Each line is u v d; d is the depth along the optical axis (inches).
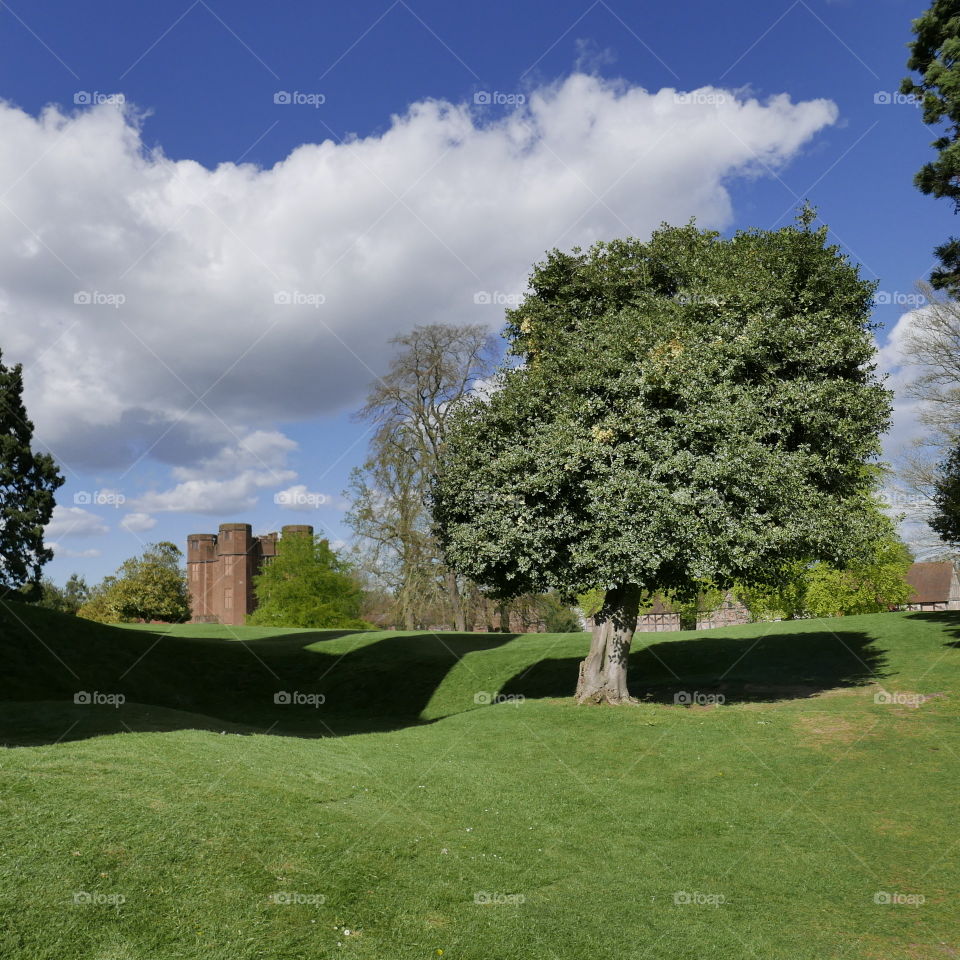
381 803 460.4
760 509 701.9
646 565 658.2
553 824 470.3
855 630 1120.8
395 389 1560.0
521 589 837.8
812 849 434.6
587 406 698.8
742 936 331.0
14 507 1843.0
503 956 299.0
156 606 2780.5
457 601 1579.7
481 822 458.9
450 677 1114.7
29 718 558.3
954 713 689.0
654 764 595.8
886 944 324.5
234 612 3191.4
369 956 284.0
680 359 688.4
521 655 1163.9
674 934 331.3
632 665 1087.6
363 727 888.9
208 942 273.3
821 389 719.1
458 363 1562.5
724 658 1057.5
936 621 1109.1
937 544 1429.6
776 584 781.9
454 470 802.2
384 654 1243.2
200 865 321.1
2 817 320.5
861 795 517.7
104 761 422.9
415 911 325.4
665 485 661.9
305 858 351.3
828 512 745.6
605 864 411.5
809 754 605.0
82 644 1096.8
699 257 788.6
